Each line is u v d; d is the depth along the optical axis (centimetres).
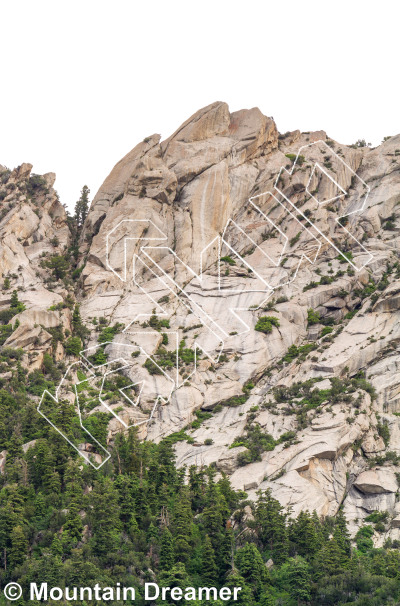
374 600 19388
